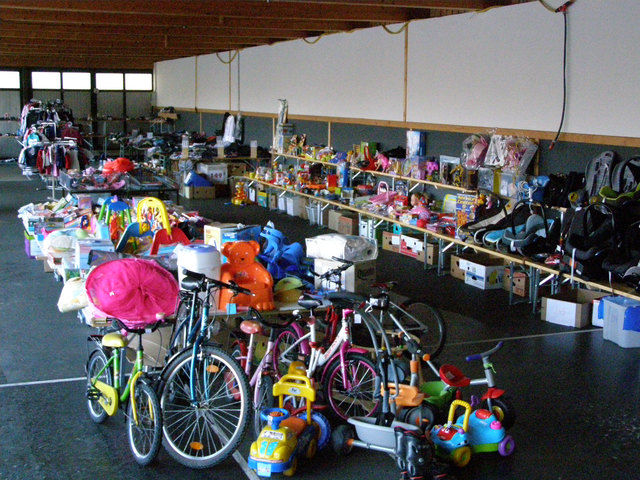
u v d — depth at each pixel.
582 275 6.09
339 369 4.23
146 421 3.81
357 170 10.60
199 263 4.69
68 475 3.67
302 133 12.74
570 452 3.99
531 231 6.80
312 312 4.36
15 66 19.88
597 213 6.14
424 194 9.27
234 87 15.63
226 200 13.77
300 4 8.74
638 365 5.33
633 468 3.81
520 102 7.74
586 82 6.90
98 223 6.70
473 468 3.80
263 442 3.63
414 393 3.89
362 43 10.64
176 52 16.92
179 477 3.67
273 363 4.39
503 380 5.04
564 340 5.88
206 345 3.79
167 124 20.31
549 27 7.27
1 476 3.64
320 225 10.95
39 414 4.37
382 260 8.81
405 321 5.16
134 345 4.75
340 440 3.90
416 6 7.72
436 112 9.11
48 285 7.36
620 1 6.48
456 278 7.92
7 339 5.74
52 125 14.34
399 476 3.71
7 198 13.06
